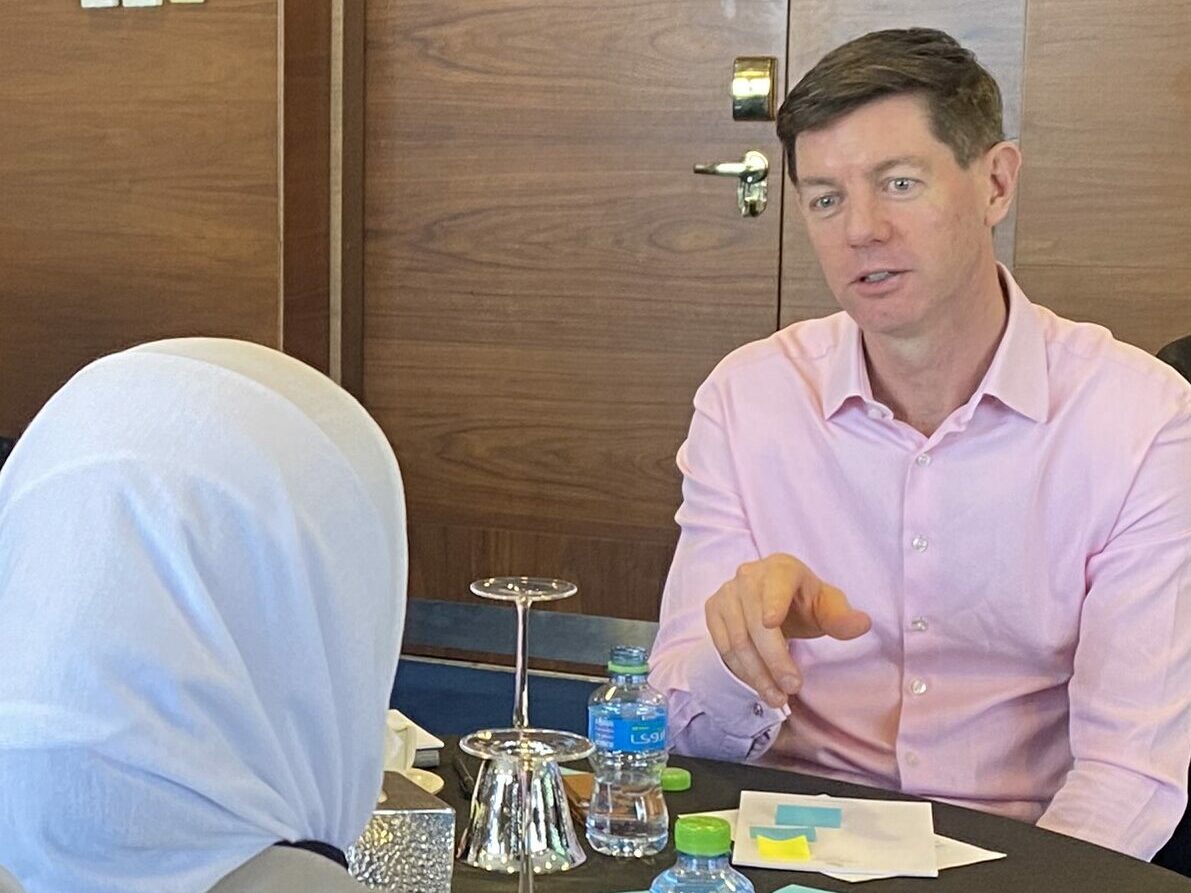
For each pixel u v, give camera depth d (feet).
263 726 3.76
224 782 3.65
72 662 3.52
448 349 17.53
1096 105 15.15
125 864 3.53
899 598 8.30
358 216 17.67
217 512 3.78
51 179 18.04
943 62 7.66
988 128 7.80
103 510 3.71
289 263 17.21
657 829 6.44
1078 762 7.79
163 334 17.80
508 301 17.25
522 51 16.87
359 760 4.12
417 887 5.82
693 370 16.69
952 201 7.71
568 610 17.31
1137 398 8.08
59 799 3.45
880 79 7.59
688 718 7.87
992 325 8.07
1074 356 8.20
